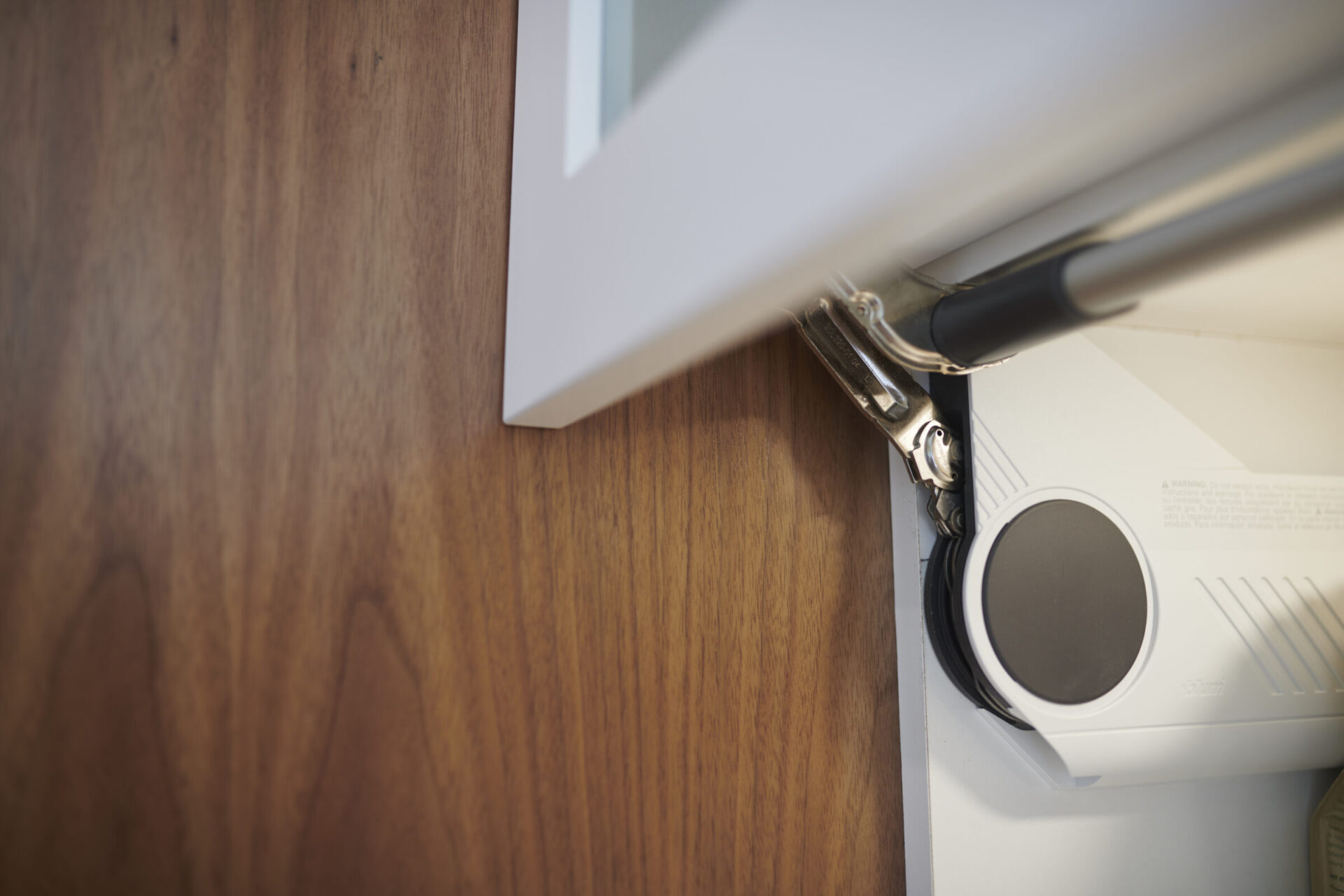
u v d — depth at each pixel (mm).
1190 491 578
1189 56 175
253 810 442
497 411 522
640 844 522
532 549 519
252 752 445
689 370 576
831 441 611
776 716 565
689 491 563
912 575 591
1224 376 604
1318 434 618
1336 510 608
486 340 526
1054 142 210
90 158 444
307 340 480
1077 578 542
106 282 441
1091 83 186
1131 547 559
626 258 376
